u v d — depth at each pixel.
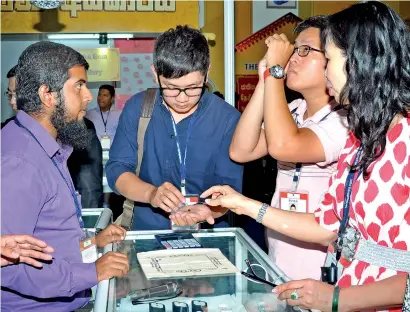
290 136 1.80
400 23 1.29
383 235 1.33
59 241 1.52
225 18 2.73
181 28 1.89
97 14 4.18
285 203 1.94
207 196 1.86
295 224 1.64
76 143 1.63
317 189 1.98
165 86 1.89
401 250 1.31
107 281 1.46
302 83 1.92
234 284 1.44
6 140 1.46
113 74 4.45
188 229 1.93
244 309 1.31
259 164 4.93
